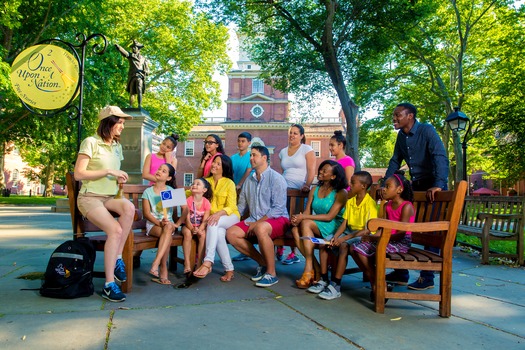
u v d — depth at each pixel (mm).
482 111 21438
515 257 6137
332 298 3785
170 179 4508
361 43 18547
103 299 3561
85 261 3621
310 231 4164
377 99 22625
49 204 23172
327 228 4230
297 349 2553
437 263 3396
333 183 4312
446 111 22422
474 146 26406
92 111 17422
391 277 4488
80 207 3668
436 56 21234
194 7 19391
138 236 4316
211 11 19297
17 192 49719
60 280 3512
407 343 2727
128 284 3812
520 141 20266
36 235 8109
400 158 4914
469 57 24750
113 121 3711
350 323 3115
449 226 3369
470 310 3574
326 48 17922
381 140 26656
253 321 3076
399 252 3715
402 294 3396
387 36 18438
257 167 4582
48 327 2793
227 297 3764
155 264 4074
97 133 3758
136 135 9750
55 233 8484
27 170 49750
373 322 3158
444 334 2932
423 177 4523
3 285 3963
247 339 2691
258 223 4305
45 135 18375
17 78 5859
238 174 5996
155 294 3809
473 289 4418
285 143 46438
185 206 4293
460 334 2939
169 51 25797
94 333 2699
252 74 47406
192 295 3803
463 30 22688
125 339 2609
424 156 4461
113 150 3818
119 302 3490
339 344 2666
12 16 13320
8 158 48094
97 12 16500
